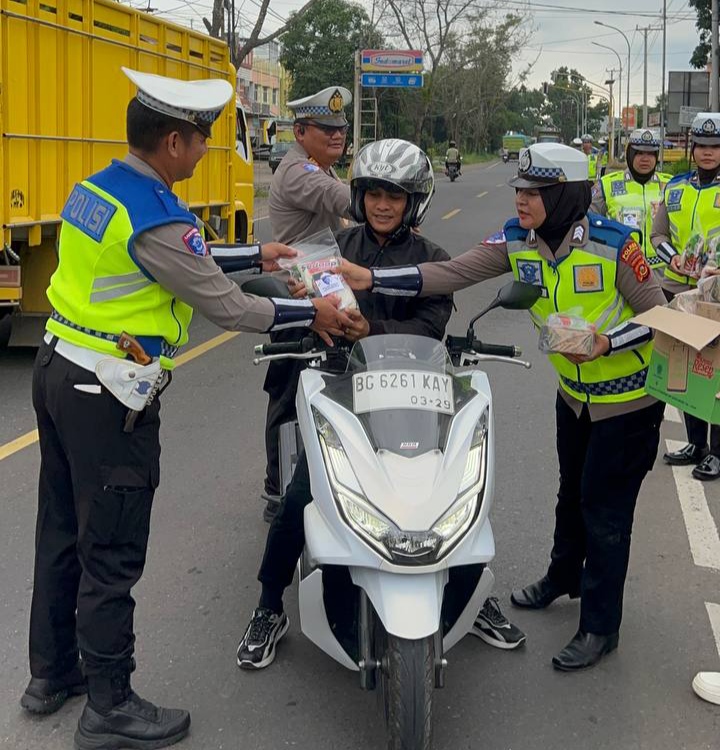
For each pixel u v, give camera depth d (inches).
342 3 1849.2
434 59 2046.0
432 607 104.0
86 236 112.3
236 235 508.7
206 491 210.7
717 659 146.3
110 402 113.4
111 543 117.8
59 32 305.9
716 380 119.1
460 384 122.9
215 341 371.9
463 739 125.9
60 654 129.5
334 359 132.3
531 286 127.7
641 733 127.9
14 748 123.1
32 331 332.8
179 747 123.3
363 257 145.9
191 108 112.3
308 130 191.2
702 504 207.8
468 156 3216.0
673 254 232.5
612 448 136.8
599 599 142.0
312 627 117.6
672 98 1688.0
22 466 226.8
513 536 189.2
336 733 127.0
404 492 105.9
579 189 128.5
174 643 148.7
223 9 854.5
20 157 289.9
